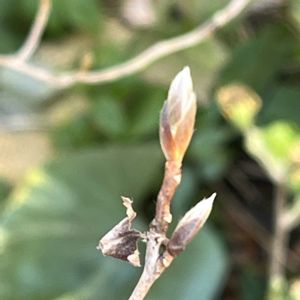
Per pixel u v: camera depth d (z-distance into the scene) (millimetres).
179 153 131
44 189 534
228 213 585
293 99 581
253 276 567
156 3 620
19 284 503
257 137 526
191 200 567
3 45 607
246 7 577
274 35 578
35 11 599
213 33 571
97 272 514
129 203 131
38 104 601
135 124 562
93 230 523
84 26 598
